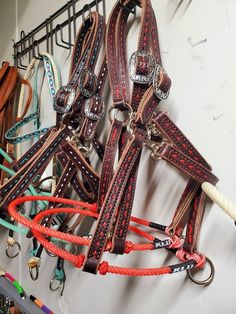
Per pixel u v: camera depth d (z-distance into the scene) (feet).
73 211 1.60
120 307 1.90
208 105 1.43
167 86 1.41
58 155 1.81
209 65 1.43
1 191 1.59
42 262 2.61
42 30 2.70
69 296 2.32
